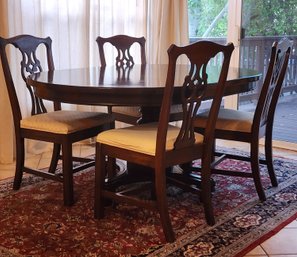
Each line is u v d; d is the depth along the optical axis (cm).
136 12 445
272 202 271
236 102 448
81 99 228
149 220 241
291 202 271
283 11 406
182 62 445
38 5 364
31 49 299
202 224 237
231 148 405
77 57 396
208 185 234
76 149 400
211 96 231
